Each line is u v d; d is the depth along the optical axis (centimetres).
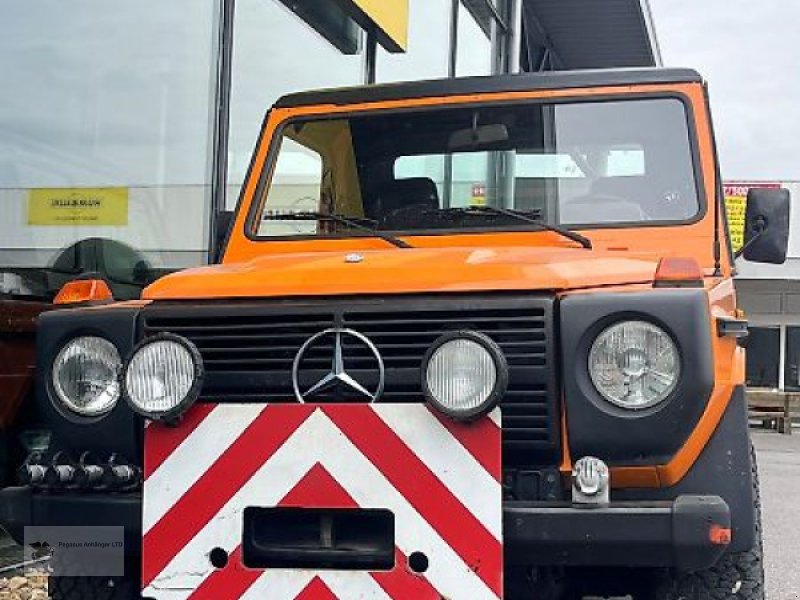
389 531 293
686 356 282
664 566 299
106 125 620
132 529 311
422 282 303
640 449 284
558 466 295
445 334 282
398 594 288
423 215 415
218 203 669
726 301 338
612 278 306
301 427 296
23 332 562
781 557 632
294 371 301
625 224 394
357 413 293
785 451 1397
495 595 282
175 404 295
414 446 289
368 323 300
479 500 285
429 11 966
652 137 406
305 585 293
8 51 568
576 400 287
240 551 297
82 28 606
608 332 288
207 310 311
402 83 441
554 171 411
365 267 315
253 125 710
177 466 303
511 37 1180
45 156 587
